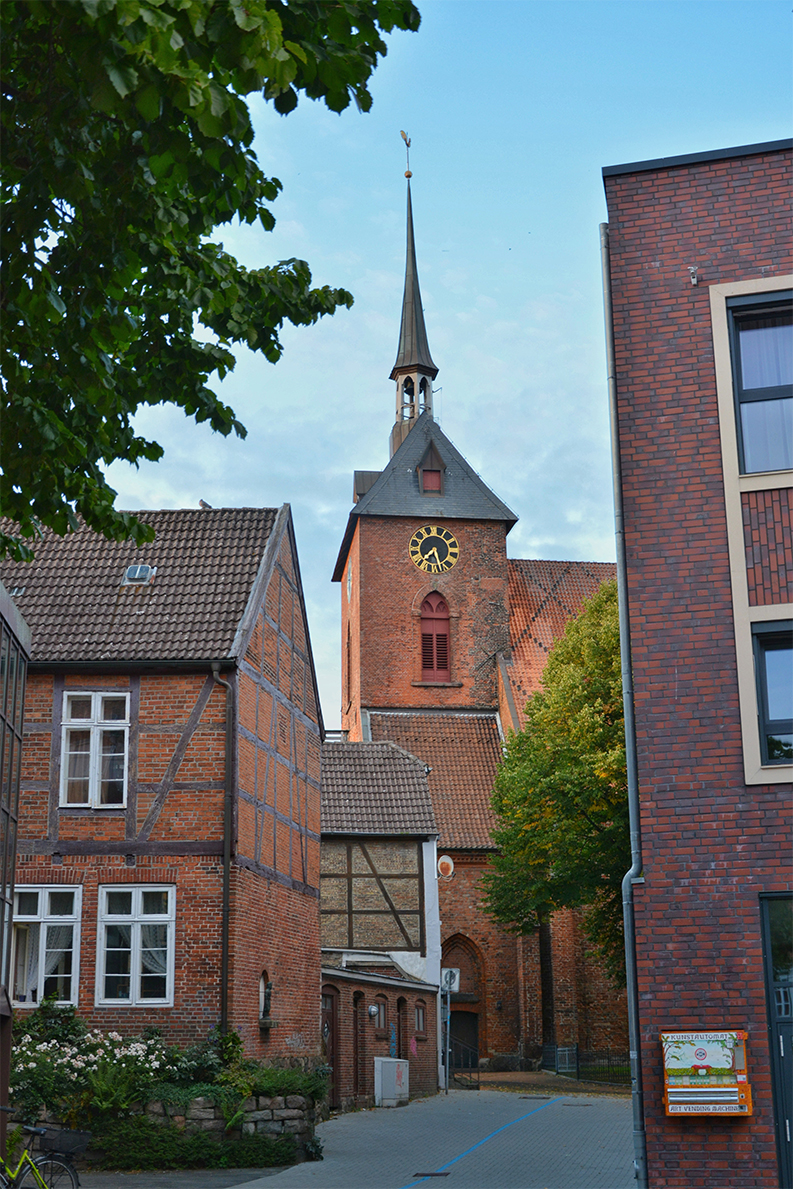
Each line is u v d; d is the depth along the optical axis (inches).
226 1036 802.2
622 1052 1847.9
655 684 584.1
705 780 570.6
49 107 391.5
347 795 1563.7
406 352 2492.6
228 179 395.9
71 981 820.6
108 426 483.8
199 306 468.1
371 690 2146.9
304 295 506.6
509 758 1599.4
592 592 2332.7
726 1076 534.3
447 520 2223.2
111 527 500.7
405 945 1519.4
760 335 611.2
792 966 549.6
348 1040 1136.2
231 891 828.6
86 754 856.3
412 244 2559.1
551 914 1628.9
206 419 494.3
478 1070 1616.6
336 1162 768.3
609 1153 809.5
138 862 836.0
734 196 617.9
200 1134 747.4
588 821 1350.9
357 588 2201.0
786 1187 529.0
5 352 446.6
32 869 837.2
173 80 303.3
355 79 350.9
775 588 581.3
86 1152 742.5
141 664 858.1
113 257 419.2
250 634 885.2
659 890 565.0
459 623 2188.7
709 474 597.3
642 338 615.2
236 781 845.2
